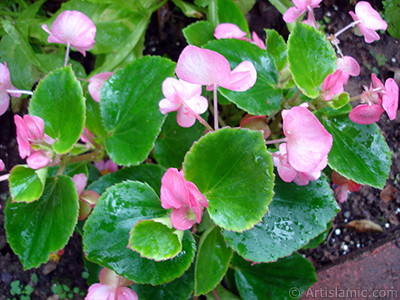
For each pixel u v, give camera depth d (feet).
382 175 0.57
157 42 0.88
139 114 0.58
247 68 0.47
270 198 0.44
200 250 0.53
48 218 0.54
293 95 0.68
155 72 0.59
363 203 0.85
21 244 0.54
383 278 0.76
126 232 0.51
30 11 0.72
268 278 0.68
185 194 0.40
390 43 0.90
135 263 0.50
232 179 0.46
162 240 0.45
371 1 0.90
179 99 0.50
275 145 0.68
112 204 0.51
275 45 0.65
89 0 0.69
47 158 0.50
